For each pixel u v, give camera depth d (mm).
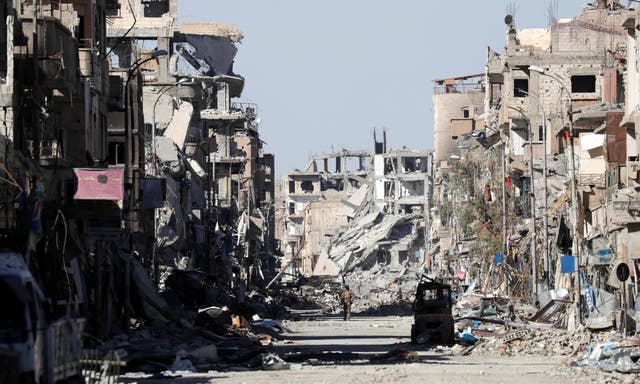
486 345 84438
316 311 194500
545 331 91812
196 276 121312
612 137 113438
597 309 101375
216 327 101938
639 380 56094
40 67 72438
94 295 81750
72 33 86688
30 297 36812
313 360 72688
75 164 86938
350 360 75000
